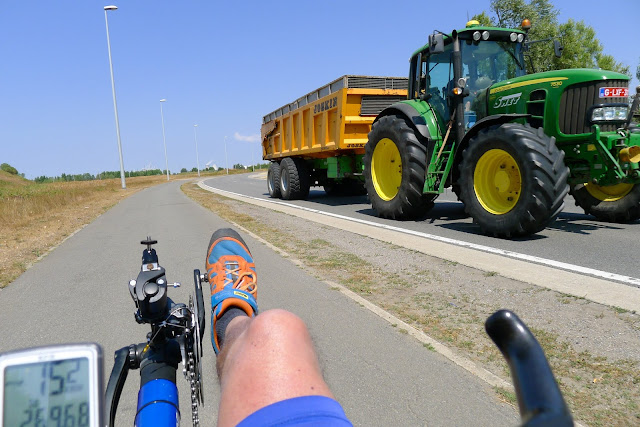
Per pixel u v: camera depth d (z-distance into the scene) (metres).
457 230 7.34
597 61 22.78
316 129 12.91
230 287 1.48
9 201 15.28
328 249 6.30
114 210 14.30
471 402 2.50
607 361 2.80
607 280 4.29
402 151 8.30
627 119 6.32
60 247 7.62
